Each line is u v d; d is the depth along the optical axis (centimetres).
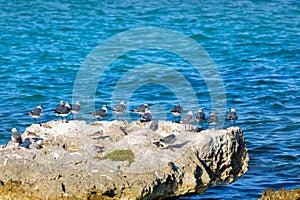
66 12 10025
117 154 3316
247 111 5094
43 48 7638
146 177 3138
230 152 3619
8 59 7044
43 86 5912
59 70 6562
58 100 5472
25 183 3088
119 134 3603
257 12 9806
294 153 4131
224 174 3619
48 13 9944
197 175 3347
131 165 3206
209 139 3488
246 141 4372
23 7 10419
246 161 3872
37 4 10675
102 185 3038
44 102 5403
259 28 8688
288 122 4797
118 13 9888
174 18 9456
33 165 3159
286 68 6481
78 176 3080
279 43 7744
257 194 3512
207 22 9125
